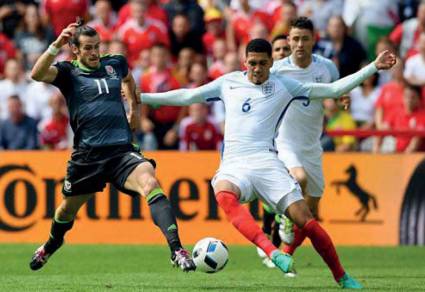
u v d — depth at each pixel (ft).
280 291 103.76
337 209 177.99
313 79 129.70
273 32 218.79
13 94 206.28
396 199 176.76
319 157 131.95
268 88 108.78
